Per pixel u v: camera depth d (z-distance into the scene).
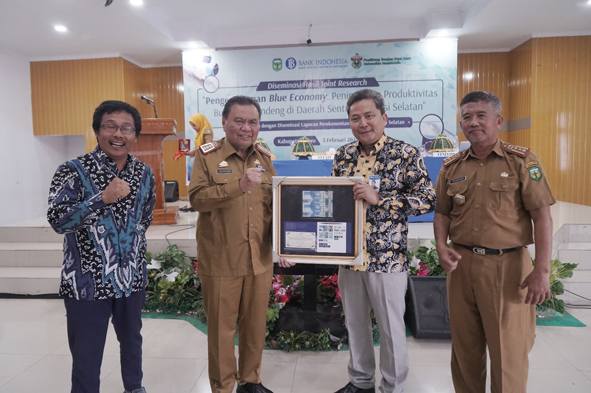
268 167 1.98
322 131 6.69
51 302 3.66
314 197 1.80
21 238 4.60
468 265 1.67
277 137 6.77
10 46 6.48
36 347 2.73
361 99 1.78
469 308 1.72
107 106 1.61
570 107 6.59
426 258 3.24
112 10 5.20
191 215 5.60
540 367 2.36
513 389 1.62
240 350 1.99
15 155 6.72
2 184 6.42
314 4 5.68
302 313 2.66
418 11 6.04
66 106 7.17
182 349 2.67
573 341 2.70
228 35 6.73
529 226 1.63
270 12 5.92
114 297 1.63
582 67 6.51
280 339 2.60
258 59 6.69
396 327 1.82
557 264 3.15
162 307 3.29
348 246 1.79
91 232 1.59
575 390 2.12
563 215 4.74
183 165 8.32
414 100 6.48
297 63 6.63
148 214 1.83
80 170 1.59
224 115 1.83
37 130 7.18
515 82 7.24
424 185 1.75
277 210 1.82
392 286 1.79
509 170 1.61
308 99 6.67
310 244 1.81
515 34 6.57
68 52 6.91
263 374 2.31
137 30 5.91
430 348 2.63
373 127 1.77
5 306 3.56
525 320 1.63
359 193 1.72
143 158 4.61
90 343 1.61
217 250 1.83
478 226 1.64
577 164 6.63
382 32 6.46
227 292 1.84
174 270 3.41
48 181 7.45
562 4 5.31
